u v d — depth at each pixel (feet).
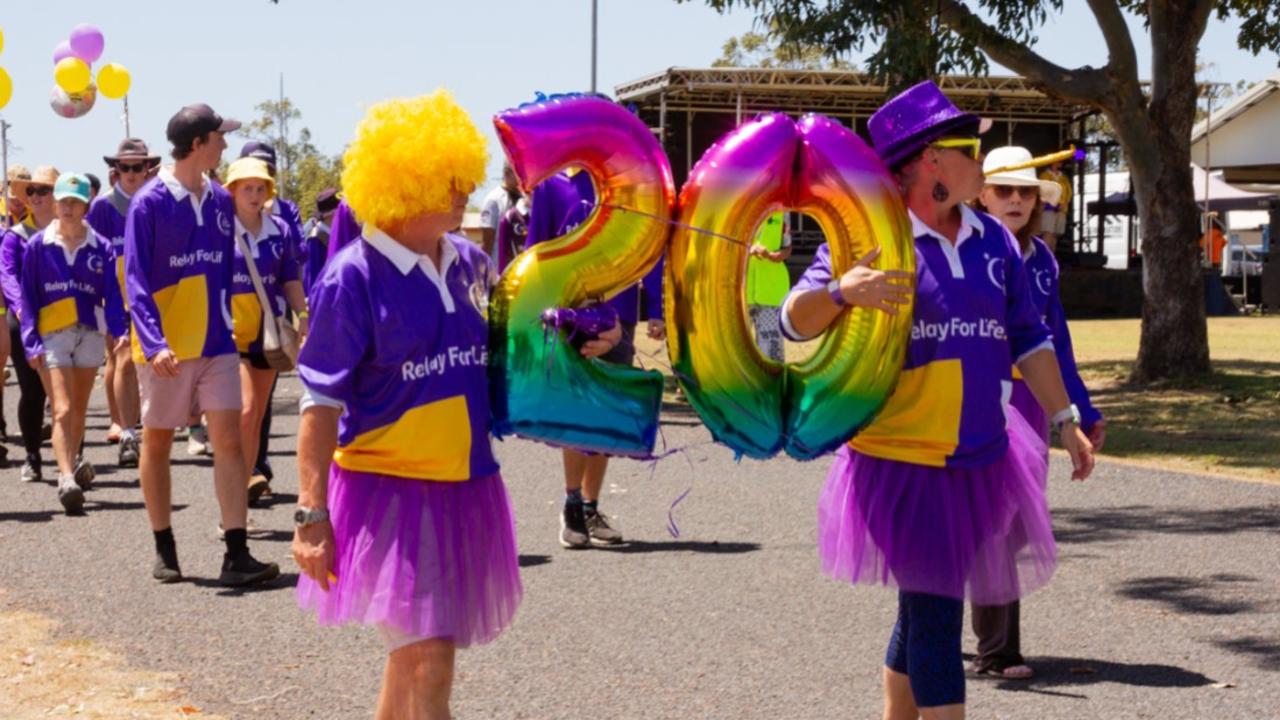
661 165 12.89
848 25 50.06
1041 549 14.33
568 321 12.49
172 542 24.27
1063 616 21.59
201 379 23.65
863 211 12.99
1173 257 59.06
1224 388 56.18
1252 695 17.71
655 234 12.82
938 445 13.46
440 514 12.14
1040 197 17.61
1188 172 59.21
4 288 34.19
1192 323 59.16
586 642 20.18
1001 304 13.83
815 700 17.56
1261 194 134.51
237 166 28.09
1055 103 122.42
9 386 61.21
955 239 13.85
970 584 13.70
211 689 17.99
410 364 12.08
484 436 12.51
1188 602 22.36
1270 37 66.95
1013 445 14.34
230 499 23.76
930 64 51.52
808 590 23.20
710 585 23.56
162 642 20.22
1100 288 119.14
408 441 12.09
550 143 12.48
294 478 35.50
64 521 29.66
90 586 23.67
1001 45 56.44
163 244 23.04
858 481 13.79
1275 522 28.71
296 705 17.38
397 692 12.26
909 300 13.02
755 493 32.58
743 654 19.57
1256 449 39.81
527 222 28.07
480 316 12.60
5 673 18.60
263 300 27.32
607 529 26.94
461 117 12.10
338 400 11.97
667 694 17.83
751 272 38.34
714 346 12.88
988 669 18.62
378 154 11.80
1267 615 21.54
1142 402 53.11
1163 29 58.59
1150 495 31.99
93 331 32.65
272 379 28.19
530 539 27.53
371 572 12.01
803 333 13.28
